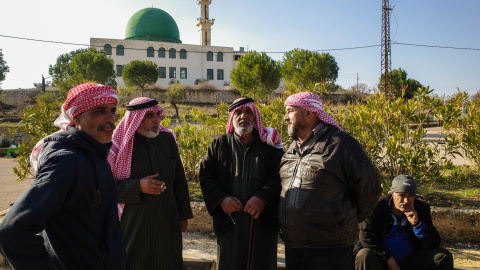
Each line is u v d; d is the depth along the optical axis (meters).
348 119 5.72
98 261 1.72
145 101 2.88
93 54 40.38
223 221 2.98
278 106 6.04
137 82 40.72
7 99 40.81
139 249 2.69
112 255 1.79
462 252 4.13
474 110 6.04
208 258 3.83
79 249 1.70
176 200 3.24
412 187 3.08
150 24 60.09
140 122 2.83
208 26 63.25
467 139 5.53
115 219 1.89
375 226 3.25
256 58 32.91
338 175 2.45
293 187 2.56
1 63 39.34
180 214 3.19
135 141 2.91
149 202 2.74
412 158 4.88
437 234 3.19
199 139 6.43
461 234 4.44
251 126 2.98
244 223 2.91
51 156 1.65
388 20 29.30
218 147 3.15
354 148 2.48
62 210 1.69
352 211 2.52
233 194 3.00
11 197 7.48
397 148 5.07
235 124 3.00
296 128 2.64
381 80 29.23
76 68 38.69
